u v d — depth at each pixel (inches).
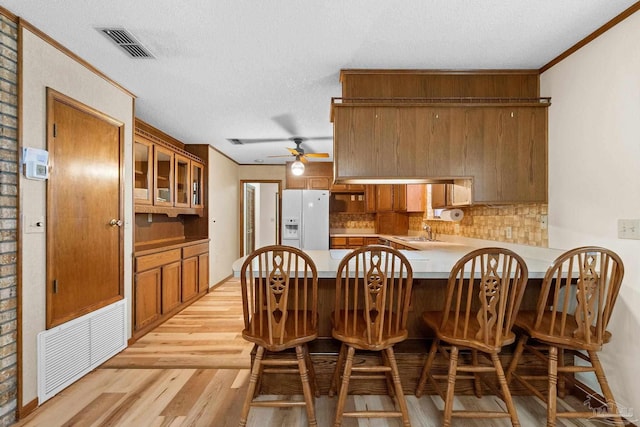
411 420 76.4
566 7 70.6
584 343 67.0
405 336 71.8
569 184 89.9
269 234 328.2
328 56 92.1
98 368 101.8
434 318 80.6
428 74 101.4
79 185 94.7
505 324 71.2
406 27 77.9
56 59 85.8
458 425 74.8
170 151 159.8
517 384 87.4
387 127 99.9
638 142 70.8
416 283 93.7
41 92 81.6
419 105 99.5
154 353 113.5
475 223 140.8
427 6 70.0
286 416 78.7
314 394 86.6
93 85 100.1
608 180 77.9
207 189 199.9
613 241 76.9
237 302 179.8
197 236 199.9
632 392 72.9
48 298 83.3
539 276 79.3
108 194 107.7
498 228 123.0
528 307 94.2
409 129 99.8
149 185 140.2
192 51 89.3
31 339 78.8
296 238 239.1
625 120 73.5
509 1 68.5
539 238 101.4
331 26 77.6
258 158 242.8
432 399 85.7
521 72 101.0
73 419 76.4
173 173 162.9
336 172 99.4
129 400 84.4
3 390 72.5
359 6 70.0
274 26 77.4
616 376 76.8
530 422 75.8
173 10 71.5
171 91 117.2
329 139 186.4
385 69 100.1
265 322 76.6
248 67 98.7
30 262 78.7
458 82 101.7
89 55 91.7
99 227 103.3
